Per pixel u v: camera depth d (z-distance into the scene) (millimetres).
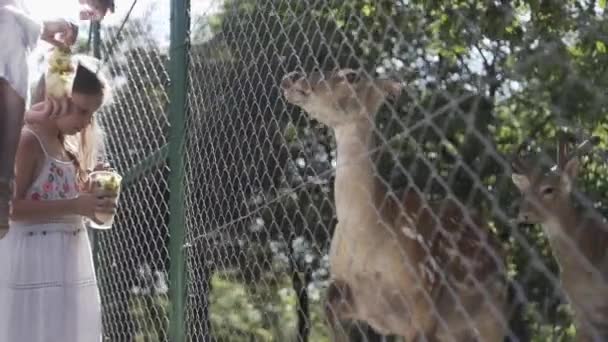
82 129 3592
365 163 2982
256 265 3643
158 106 4734
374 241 2949
